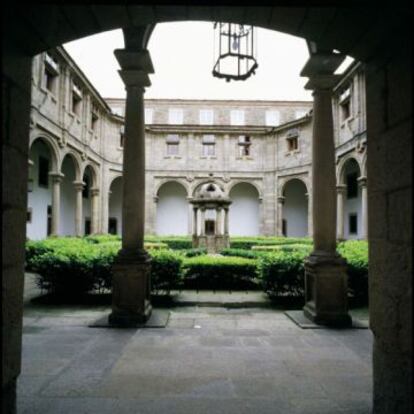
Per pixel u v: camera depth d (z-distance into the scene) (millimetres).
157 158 26562
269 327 5867
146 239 19938
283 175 25672
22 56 2457
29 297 8461
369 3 2145
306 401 3287
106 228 24375
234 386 3604
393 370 2436
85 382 3682
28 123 2555
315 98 6633
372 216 2709
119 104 27406
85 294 8305
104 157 24250
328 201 6422
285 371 4000
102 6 2621
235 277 9227
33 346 4820
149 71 6367
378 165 2592
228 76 7230
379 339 2648
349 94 18844
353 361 4320
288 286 7852
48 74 16875
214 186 16000
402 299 2266
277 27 3000
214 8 2791
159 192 28219
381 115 2545
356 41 2670
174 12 2852
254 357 4445
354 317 6574
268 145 26703
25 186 2512
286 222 27875
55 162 17172
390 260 2422
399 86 2283
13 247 2338
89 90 20906
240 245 19969
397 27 2266
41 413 3049
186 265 9227
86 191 26125
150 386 3598
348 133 19016
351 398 3346
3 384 2234
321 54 6012
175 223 28109
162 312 6766
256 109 28500
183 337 5270
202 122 28250
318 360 4352
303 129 24250
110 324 5883
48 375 3854
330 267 6074
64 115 17828
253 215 28219
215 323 6105
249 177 26672
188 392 3471
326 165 6496
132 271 5988
